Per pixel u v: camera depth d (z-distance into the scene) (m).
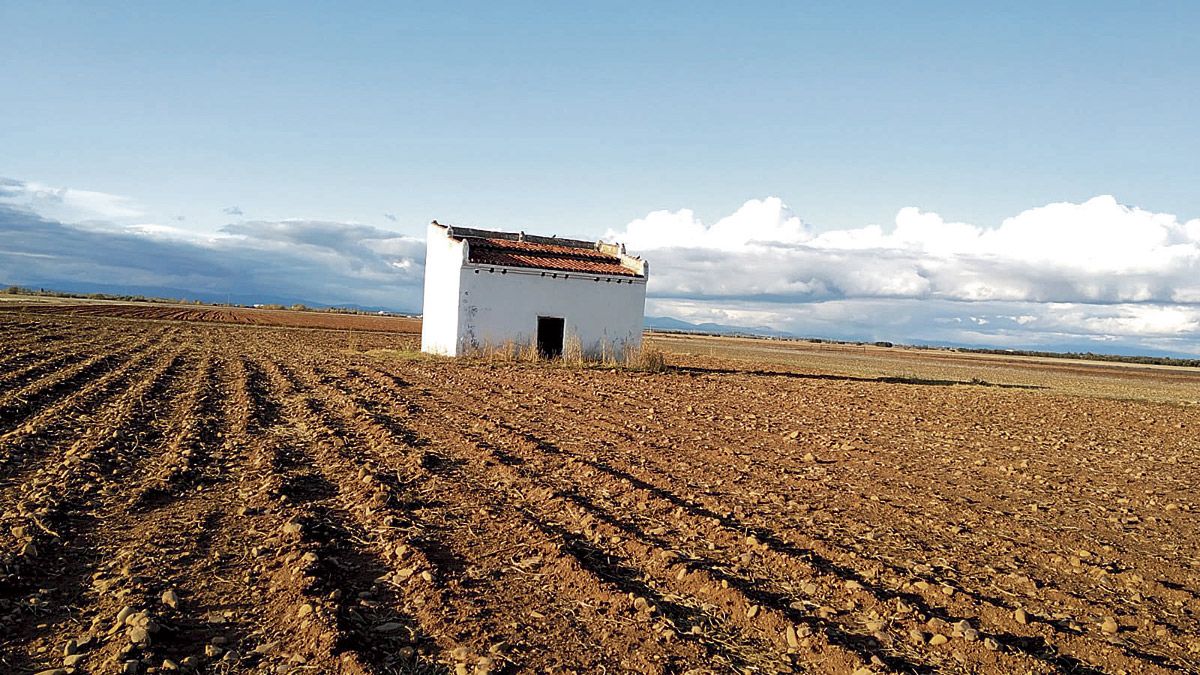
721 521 8.34
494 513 8.38
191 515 8.05
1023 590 6.74
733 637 5.57
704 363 40.97
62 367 21.64
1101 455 14.71
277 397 17.44
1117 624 5.96
